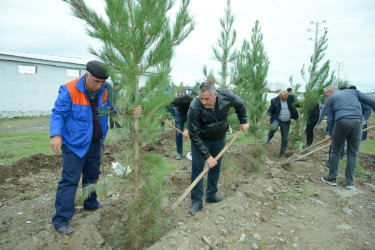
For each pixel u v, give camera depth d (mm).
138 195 2533
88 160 3053
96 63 2471
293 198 3834
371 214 3328
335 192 4070
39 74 16656
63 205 2576
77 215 3121
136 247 2521
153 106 2295
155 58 2367
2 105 15289
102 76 2443
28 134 9430
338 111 4223
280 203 3645
